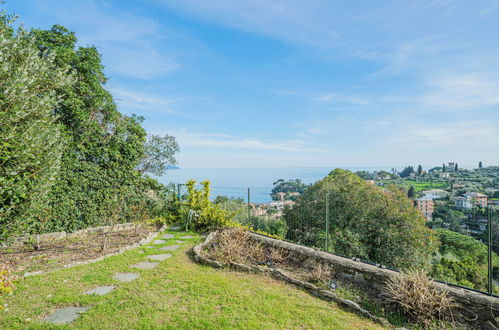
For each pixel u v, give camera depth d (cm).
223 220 919
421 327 352
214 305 381
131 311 354
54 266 548
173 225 1072
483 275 498
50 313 347
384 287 435
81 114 965
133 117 1388
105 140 1027
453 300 368
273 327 324
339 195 1327
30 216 500
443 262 602
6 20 574
